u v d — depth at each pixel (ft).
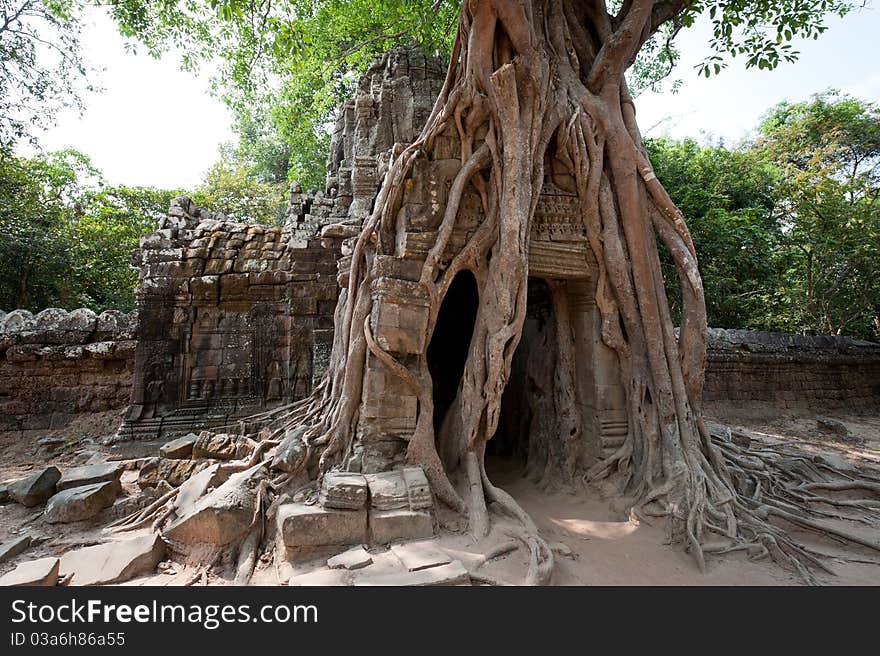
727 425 44.55
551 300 26.32
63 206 63.26
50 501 18.33
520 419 29.32
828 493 24.59
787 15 29.27
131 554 14.48
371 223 22.12
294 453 19.03
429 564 13.91
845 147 70.90
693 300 23.02
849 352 54.85
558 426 24.21
